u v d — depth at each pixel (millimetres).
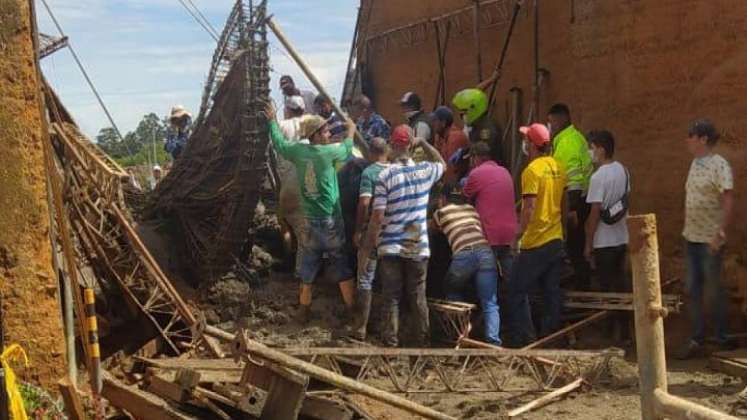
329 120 12516
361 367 8398
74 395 6441
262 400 6871
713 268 9172
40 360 7367
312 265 10914
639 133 11164
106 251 10672
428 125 12586
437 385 8664
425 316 9898
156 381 7383
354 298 10930
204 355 9656
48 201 7516
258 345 6965
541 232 9789
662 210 10852
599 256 10148
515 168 13031
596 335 10336
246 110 11828
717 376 8617
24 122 7363
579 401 8102
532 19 13438
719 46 10047
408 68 17219
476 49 14883
